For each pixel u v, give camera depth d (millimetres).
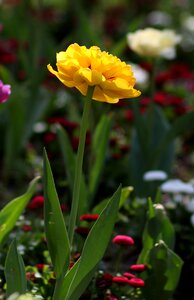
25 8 8953
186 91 7629
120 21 11844
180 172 6367
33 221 4246
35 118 5910
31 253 3945
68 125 5648
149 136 5059
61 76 2658
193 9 12359
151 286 3539
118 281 3404
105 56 2604
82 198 4066
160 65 9531
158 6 12422
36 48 6426
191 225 4520
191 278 4242
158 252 3488
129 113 6117
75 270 2910
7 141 5852
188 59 10414
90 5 12219
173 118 6680
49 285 3516
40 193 5320
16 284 2797
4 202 5258
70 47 2676
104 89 2633
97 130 4531
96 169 4422
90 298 3547
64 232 2807
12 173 5879
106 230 2791
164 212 3594
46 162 2773
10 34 8516
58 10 12266
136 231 4516
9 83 5230
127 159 5723
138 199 4727
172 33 5293
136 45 5223
